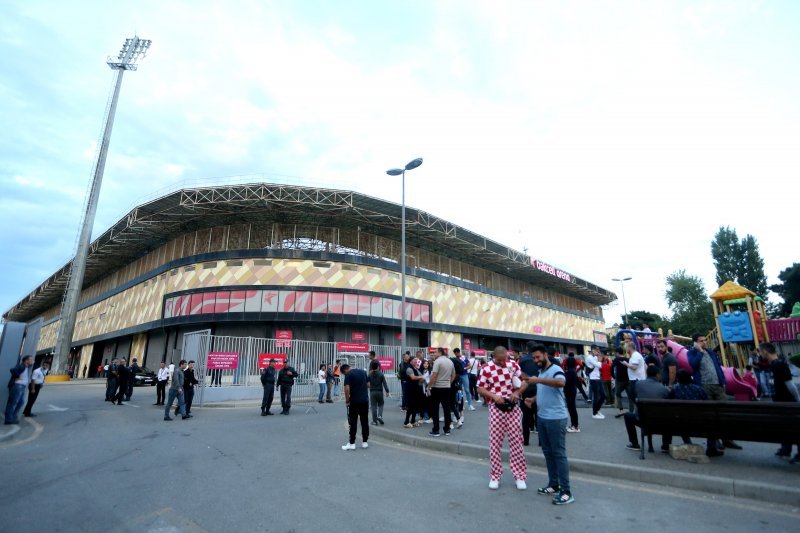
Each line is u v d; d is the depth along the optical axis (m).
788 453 6.15
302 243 33.69
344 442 8.81
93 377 45.56
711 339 22.78
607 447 7.14
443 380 9.19
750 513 4.45
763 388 12.31
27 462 6.85
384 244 37.66
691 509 4.59
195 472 6.24
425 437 8.66
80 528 4.16
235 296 30.47
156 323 33.88
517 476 5.42
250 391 17.81
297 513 4.54
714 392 7.14
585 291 61.94
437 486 5.54
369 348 21.50
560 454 4.88
